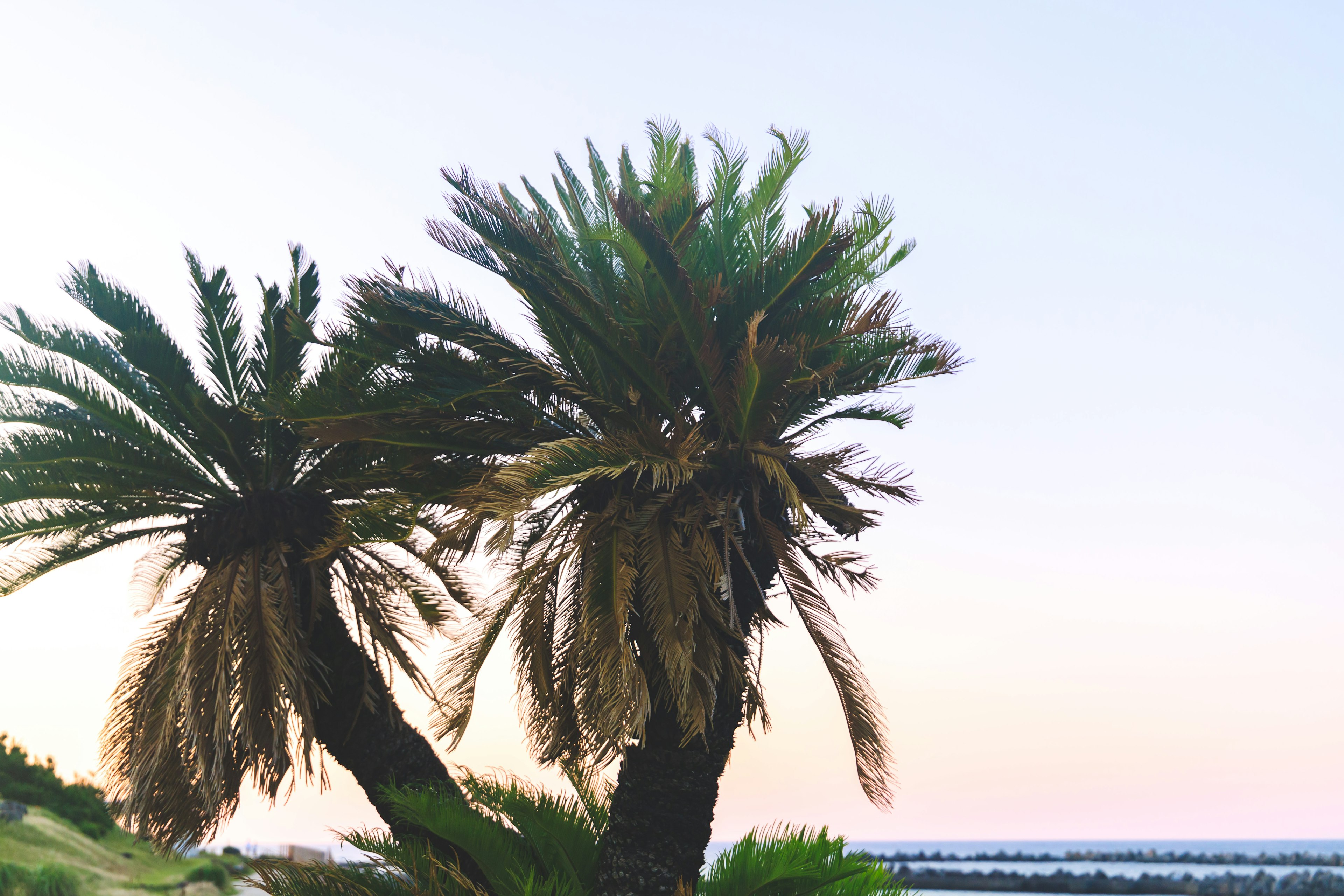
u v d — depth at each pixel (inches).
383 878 397.7
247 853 1499.8
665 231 444.8
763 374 382.3
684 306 400.5
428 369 446.0
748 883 371.2
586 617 379.2
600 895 394.6
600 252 466.9
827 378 425.7
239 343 529.0
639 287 444.1
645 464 380.8
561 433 453.4
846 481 420.8
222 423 485.7
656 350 442.3
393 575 534.0
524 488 356.2
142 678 482.3
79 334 475.2
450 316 423.8
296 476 517.3
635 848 392.8
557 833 423.8
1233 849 7672.2
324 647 483.2
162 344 479.5
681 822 394.0
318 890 388.8
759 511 410.3
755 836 385.7
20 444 458.0
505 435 447.8
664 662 366.3
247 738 419.5
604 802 474.3
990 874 4040.4
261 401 462.3
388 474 485.1
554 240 415.5
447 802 413.1
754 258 485.4
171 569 566.3
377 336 438.0
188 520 505.0
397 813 419.5
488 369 440.5
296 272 538.6
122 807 461.4
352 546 454.9
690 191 450.3
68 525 487.2
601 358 443.2
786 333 446.3
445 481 466.6
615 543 391.2
